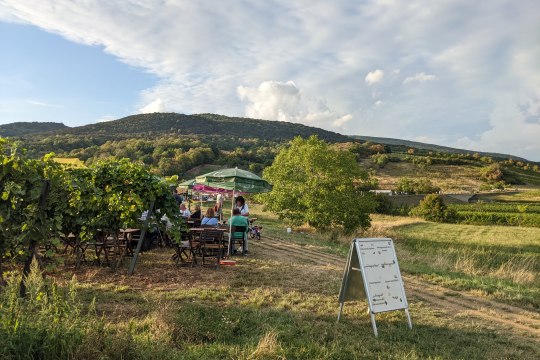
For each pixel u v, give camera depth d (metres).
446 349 5.39
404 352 5.11
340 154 29.05
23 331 3.93
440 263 13.98
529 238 35.50
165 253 11.48
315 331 5.73
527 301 8.28
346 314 6.76
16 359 3.73
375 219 52.69
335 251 14.00
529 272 13.13
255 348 4.80
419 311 7.18
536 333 6.37
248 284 8.28
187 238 11.24
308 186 28.55
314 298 7.50
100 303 6.42
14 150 6.30
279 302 7.05
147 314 5.91
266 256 11.91
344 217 27.72
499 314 7.30
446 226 45.59
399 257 15.55
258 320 5.92
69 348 3.94
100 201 8.74
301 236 20.73
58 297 4.60
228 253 11.39
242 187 11.46
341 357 4.85
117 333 4.54
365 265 6.14
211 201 41.28
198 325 5.40
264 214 42.19
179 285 7.90
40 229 6.39
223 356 4.63
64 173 7.14
